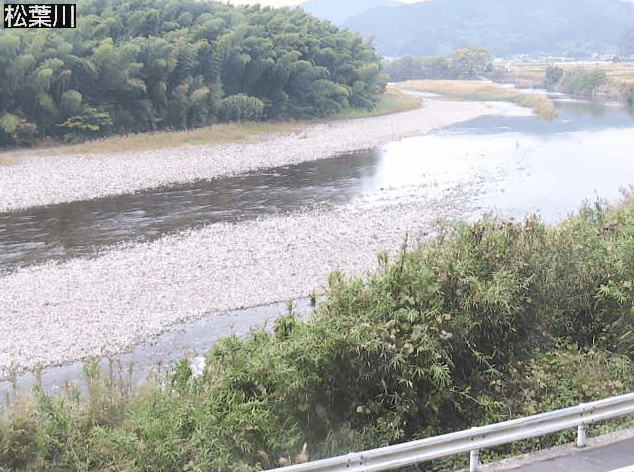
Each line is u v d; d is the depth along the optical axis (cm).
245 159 4103
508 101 8431
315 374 856
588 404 836
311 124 5959
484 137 5138
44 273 2020
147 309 1734
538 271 1034
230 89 5903
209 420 787
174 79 5184
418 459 748
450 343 923
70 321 1652
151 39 5019
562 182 3388
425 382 886
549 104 7344
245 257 2166
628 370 1008
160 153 4188
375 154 4381
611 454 825
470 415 906
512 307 961
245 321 1672
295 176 3641
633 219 1297
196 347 1519
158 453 755
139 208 2897
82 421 834
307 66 6172
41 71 4203
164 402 844
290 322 958
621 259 1113
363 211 2792
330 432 836
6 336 1564
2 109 4316
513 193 3147
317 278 1969
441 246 1066
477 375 936
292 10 7581
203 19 6012
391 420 850
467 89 9825
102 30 5034
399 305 938
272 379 849
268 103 5938
